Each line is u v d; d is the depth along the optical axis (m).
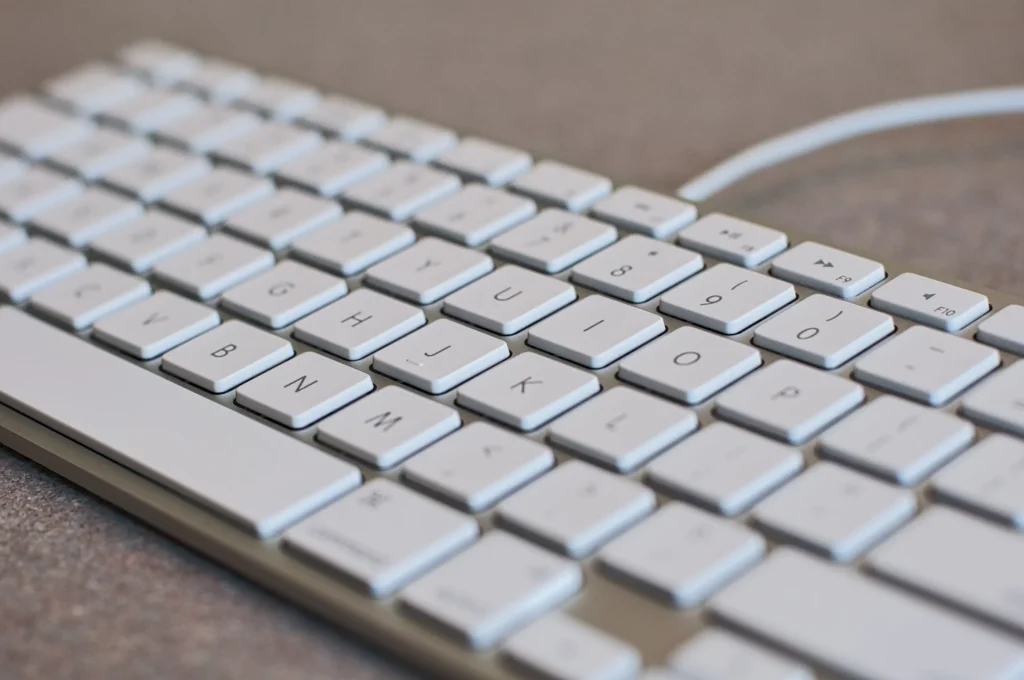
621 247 0.38
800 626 0.30
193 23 0.55
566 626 0.31
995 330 0.35
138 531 0.34
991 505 0.32
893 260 0.37
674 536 0.32
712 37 0.52
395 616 0.31
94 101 0.46
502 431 0.34
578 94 0.49
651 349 0.35
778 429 0.33
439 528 0.32
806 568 0.31
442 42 0.53
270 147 0.43
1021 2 0.53
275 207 0.41
